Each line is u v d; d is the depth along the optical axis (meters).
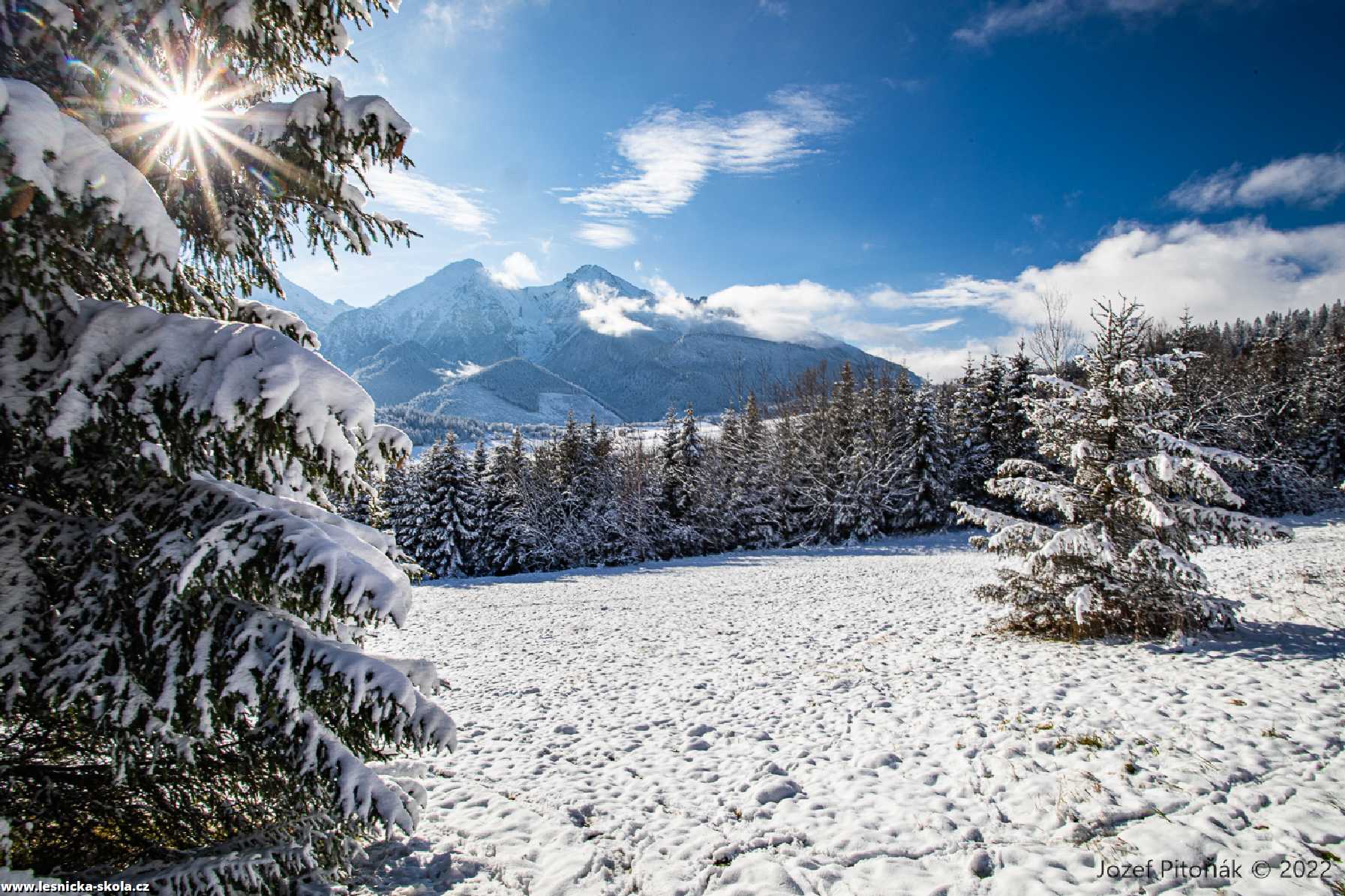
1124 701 6.93
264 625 2.94
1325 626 9.41
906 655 10.30
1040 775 5.38
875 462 41.09
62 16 2.59
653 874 4.47
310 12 3.13
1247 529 9.05
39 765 3.05
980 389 41.41
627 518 39.97
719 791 5.81
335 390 2.73
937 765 5.91
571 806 5.58
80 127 2.34
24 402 2.51
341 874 4.13
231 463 2.96
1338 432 39.66
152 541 2.84
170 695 2.67
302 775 2.93
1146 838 4.30
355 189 3.40
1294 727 5.84
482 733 7.82
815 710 7.90
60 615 2.78
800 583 22.09
